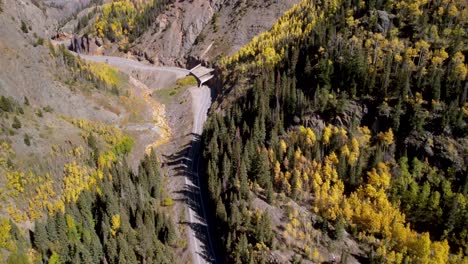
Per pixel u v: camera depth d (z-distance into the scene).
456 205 112.06
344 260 107.31
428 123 125.44
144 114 189.62
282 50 178.25
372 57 141.38
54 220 111.25
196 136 174.38
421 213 118.12
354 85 137.12
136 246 116.19
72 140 141.88
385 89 133.00
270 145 138.50
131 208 127.25
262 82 160.62
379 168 124.44
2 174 115.25
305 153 132.75
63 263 107.81
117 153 152.25
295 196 126.50
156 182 139.50
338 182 125.38
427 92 128.38
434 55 133.62
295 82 149.12
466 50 131.88
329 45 151.88
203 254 120.06
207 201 138.62
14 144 126.12
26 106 146.25
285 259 108.94
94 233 115.69
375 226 115.88
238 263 109.00
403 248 111.00
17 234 104.75
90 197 124.25
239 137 141.88
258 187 129.88
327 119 138.00
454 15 141.12
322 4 196.38
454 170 118.94
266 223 112.19
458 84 124.00
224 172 133.62
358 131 134.00
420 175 122.44
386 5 154.25
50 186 121.94
